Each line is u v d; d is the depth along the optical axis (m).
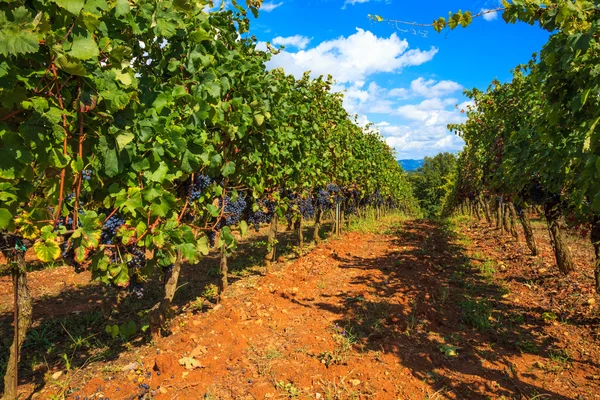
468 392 3.53
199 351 4.00
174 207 3.40
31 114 2.28
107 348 4.37
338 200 12.45
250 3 5.11
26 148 2.21
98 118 2.65
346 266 8.16
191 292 6.73
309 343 4.38
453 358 4.18
